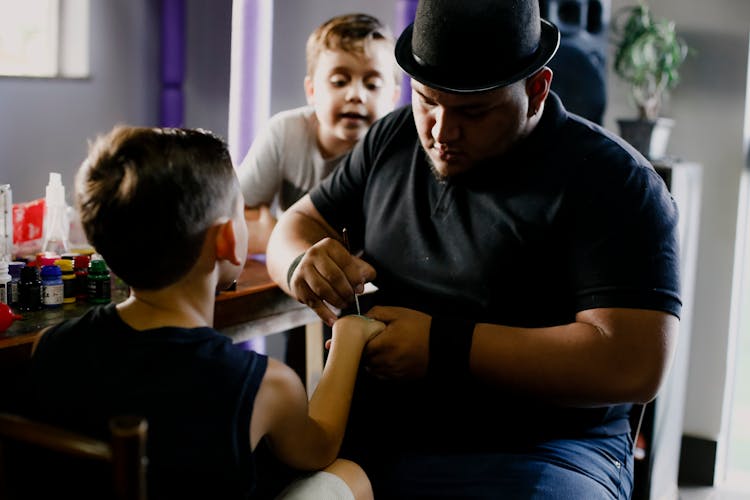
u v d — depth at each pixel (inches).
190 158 41.2
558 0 81.1
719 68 93.2
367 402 59.8
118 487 31.4
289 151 87.1
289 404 42.4
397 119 63.8
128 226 40.6
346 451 57.7
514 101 52.7
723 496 96.4
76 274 64.2
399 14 97.2
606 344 50.9
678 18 94.0
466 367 52.8
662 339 51.3
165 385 38.6
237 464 39.1
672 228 53.9
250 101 95.9
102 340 40.3
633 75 91.6
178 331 40.1
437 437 56.9
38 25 97.8
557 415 55.9
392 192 61.2
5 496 36.2
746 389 134.2
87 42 98.0
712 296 95.9
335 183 65.8
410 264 59.1
